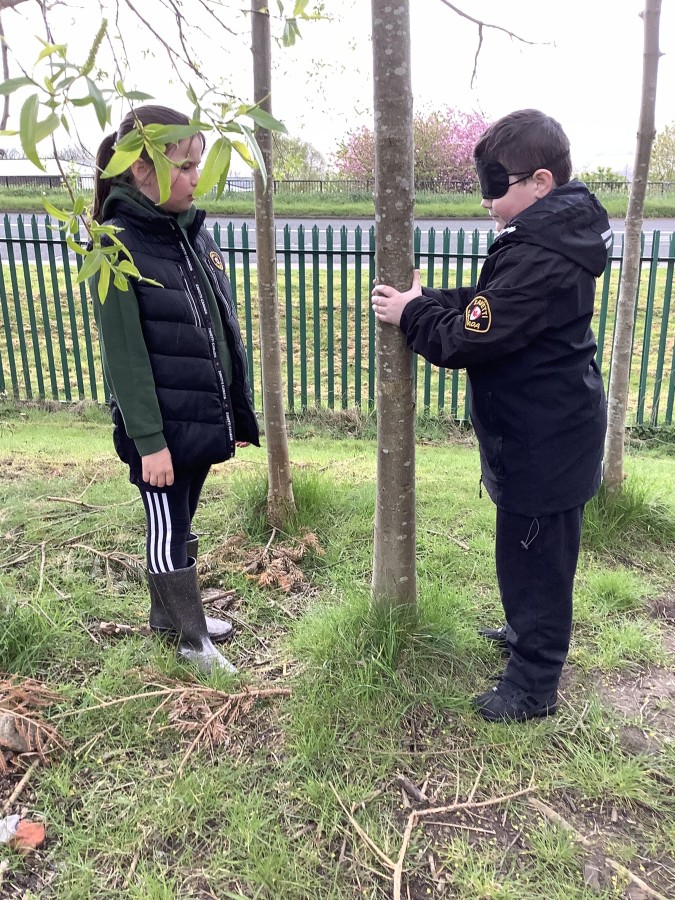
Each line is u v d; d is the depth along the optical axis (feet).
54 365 26.48
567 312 6.89
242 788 6.91
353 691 7.88
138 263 7.42
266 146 10.66
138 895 5.82
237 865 6.15
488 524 12.51
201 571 10.81
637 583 10.83
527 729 7.64
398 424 7.99
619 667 8.86
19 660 8.35
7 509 12.47
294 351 29.04
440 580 10.35
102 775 7.02
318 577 10.84
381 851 6.27
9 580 10.13
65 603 9.69
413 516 8.42
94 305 7.59
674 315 30.66
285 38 5.50
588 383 7.29
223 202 57.52
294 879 6.01
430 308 7.25
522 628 7.67
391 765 7.17
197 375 7.95
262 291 11.16
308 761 7.16
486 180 7.29
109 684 8.11
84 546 11.16
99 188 7.61
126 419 7.56
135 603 9.93
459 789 6.95
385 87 6.97
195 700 7.85
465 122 67.36
